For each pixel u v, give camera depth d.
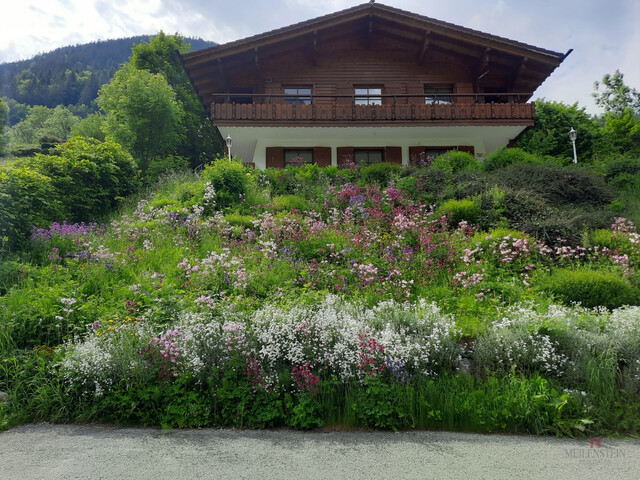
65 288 7.14
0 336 5.76
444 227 9.99
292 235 9.63
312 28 18.78
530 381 4.98
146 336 5.46
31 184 9.73
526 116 18.14
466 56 20.31
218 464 3.89
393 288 7.36
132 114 25.59
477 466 3.87
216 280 7.66
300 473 3.73
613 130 26.23
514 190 11.98
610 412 4.77
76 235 9.98
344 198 12.25
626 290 7.20
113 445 4.29
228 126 17.66
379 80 20.33
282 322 5.47
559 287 7.37
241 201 12.84
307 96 17.94
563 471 3.79
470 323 6.22
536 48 18.67
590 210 11.56
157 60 35.69
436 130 18.62
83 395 5.00
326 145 19.61
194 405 4.81
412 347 5.19
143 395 4.86
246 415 4.78
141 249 9.30
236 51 18.52
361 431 4.63
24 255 8.62
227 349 5.16
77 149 13.48
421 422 4.71
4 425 4.71
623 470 3.81
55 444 4.32
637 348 5.34
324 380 4.95
